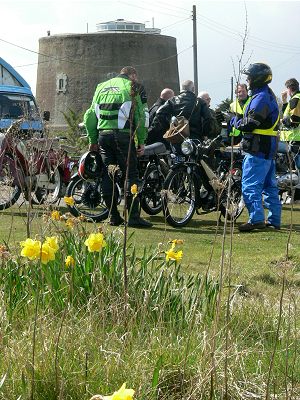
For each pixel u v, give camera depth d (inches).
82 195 626.8
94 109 605.0
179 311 286.7
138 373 228.2
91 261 294.0
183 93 684.1
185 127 639.1
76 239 314.2
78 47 3009.4
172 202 603.8
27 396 213.9
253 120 604.1
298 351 265.6
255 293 352.2
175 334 268.7
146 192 655.8
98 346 244.5
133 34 2994.6
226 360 222.8
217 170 689.6
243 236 585.9
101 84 606.2
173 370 234.2
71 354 234.7
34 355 224.2
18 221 592.7
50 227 329.7
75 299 285.0
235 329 276.4
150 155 649.0
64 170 677.3
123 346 243.0
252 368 249.9
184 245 524.4
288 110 725.9
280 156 785.6
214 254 486.9
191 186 639.1
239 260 462.6
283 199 859.4
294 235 601.3
